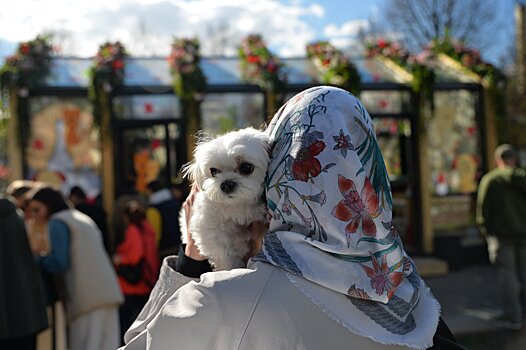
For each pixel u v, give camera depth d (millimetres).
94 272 4734
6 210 4180
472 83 10102
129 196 6820
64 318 4914
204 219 1768
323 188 1396
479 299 8023
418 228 10008
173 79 8797
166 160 8938
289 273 1387
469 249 10227
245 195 1713
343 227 1380
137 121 8922
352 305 1387
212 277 1441
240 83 9117
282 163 1477
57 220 4758
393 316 1438
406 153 10008
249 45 9164
